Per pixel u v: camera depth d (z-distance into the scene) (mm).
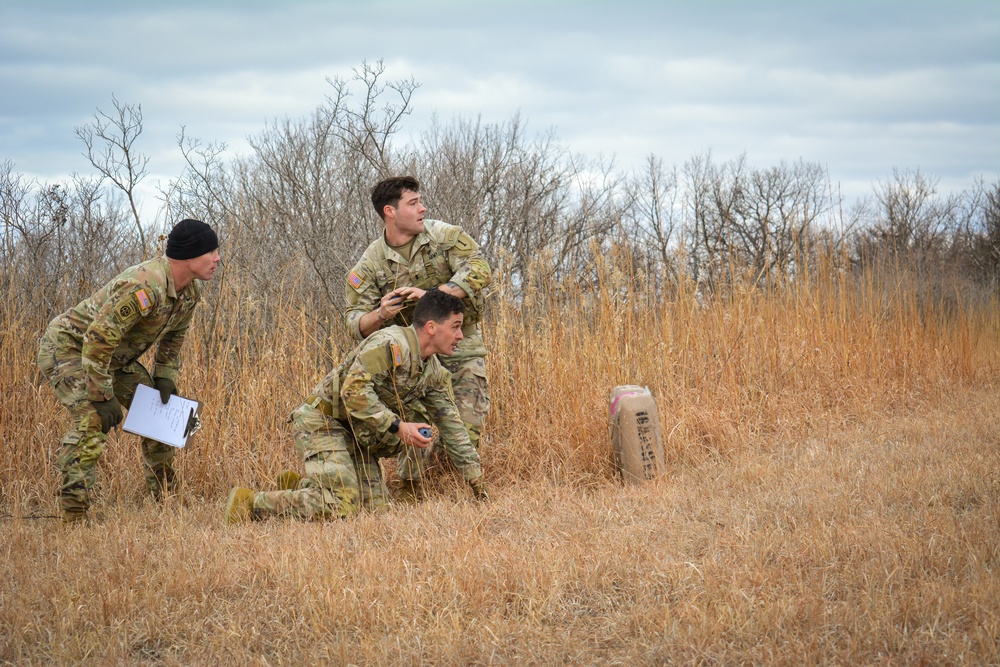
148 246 7324
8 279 6738
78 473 5023
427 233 5551
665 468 5820
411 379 5145
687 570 3834
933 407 7715
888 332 8930
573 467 5980
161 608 3590
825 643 3148
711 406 7023
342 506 4969
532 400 6531
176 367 5406
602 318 7090
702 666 3080
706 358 7578
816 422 7191
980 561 3725
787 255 9023
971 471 5164
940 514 4371
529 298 6902
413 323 5148
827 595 3598
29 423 6043
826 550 3965
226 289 6621
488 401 5801
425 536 4469
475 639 3295
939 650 3047
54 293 7184
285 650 3289
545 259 7125
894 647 3113
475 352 5750
